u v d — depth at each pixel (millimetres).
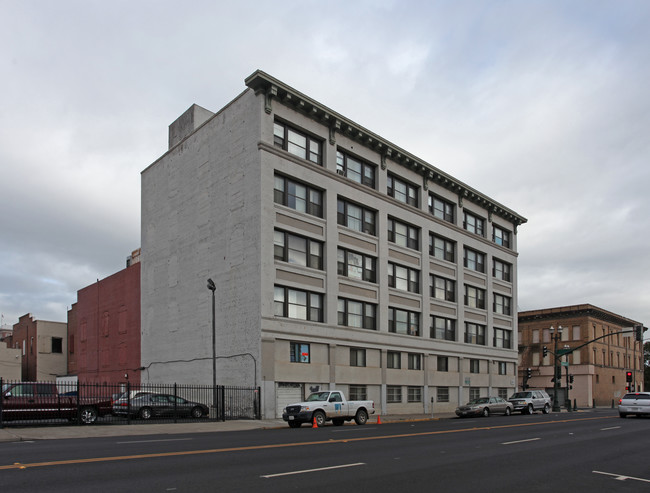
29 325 63844
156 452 13242
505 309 52000
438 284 43656
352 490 9055
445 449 15078
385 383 36969
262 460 12109
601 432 21828
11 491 8445
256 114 31766
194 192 36625
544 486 10008
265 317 29969
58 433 19016
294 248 32469
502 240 53125
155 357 38469
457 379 44000
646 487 10078
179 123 39906
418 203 42531
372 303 37000
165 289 38344
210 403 32250
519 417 34594
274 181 31750
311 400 25281
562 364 59094
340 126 35500
